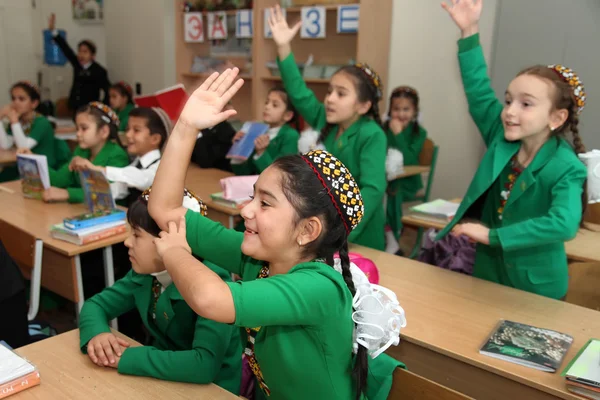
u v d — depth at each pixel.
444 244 2.83
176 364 1.22
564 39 3.69
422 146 4.08
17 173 4.41
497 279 2.02
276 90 3.59
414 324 1.53
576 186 1.69
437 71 4.32
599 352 1.32
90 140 2.98
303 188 0.96
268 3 4.87
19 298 1.79
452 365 1.41
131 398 1.16
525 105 1.74
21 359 1.20
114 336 1.35
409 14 4.39
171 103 3.79
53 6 7.17
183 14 5.71
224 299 0.88
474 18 2.05
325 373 1.03
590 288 1.93
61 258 2.22
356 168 2.24
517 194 1.82
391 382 1.17
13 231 2.21
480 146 4.21
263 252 1.01
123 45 6.56
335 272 0.99
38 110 6.46
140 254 1.40
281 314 0.90
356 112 2.27
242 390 1.56
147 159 2.93
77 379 1.22
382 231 2.51
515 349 1.37
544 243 1.67
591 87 3.64
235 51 5.45
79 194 2.81
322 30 4.36
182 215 1.16
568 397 1.20
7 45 6.99
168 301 1.42
